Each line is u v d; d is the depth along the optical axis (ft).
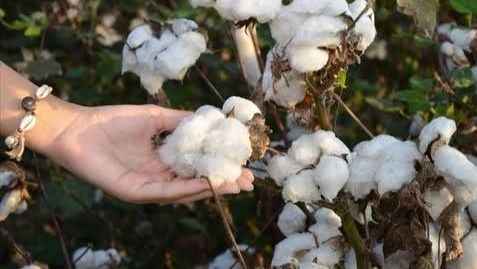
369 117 5.13
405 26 5.36
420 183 2.81
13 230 5.12
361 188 2.92
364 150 2.94
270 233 4.31
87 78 5.70
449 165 2.78
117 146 3.20
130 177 3.12
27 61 5.47
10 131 3.26
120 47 5.69
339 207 3.04
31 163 5.18
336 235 3.25
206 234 5.06
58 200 5.02
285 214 3.40
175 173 3.08
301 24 2.97
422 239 2.90
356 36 2.96
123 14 5.86
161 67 3.43
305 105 3.06
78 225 5.08
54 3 5.68
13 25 5.19
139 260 5.07
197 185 2.95
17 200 3.74
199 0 3.11
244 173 2.95
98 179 3.16
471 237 2.99
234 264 3.76
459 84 3.68
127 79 5.63
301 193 2.97
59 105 3.28
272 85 3.05
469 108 3.80
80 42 5.81
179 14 4.92
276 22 3.00
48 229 5.11
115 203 5.10
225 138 2.89
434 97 3.84
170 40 3.45
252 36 3.58
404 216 2.90
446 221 2.89
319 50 2.89
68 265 4.02
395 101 4.51
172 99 5.03
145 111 3.24
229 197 4.73
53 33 5.76
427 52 5.36
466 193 2.81
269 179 3.15
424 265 2.92
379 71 5.54
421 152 2.84
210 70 5.26
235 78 5.32
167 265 5.06
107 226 5.06
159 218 5.16
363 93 5.24
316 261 3.20
